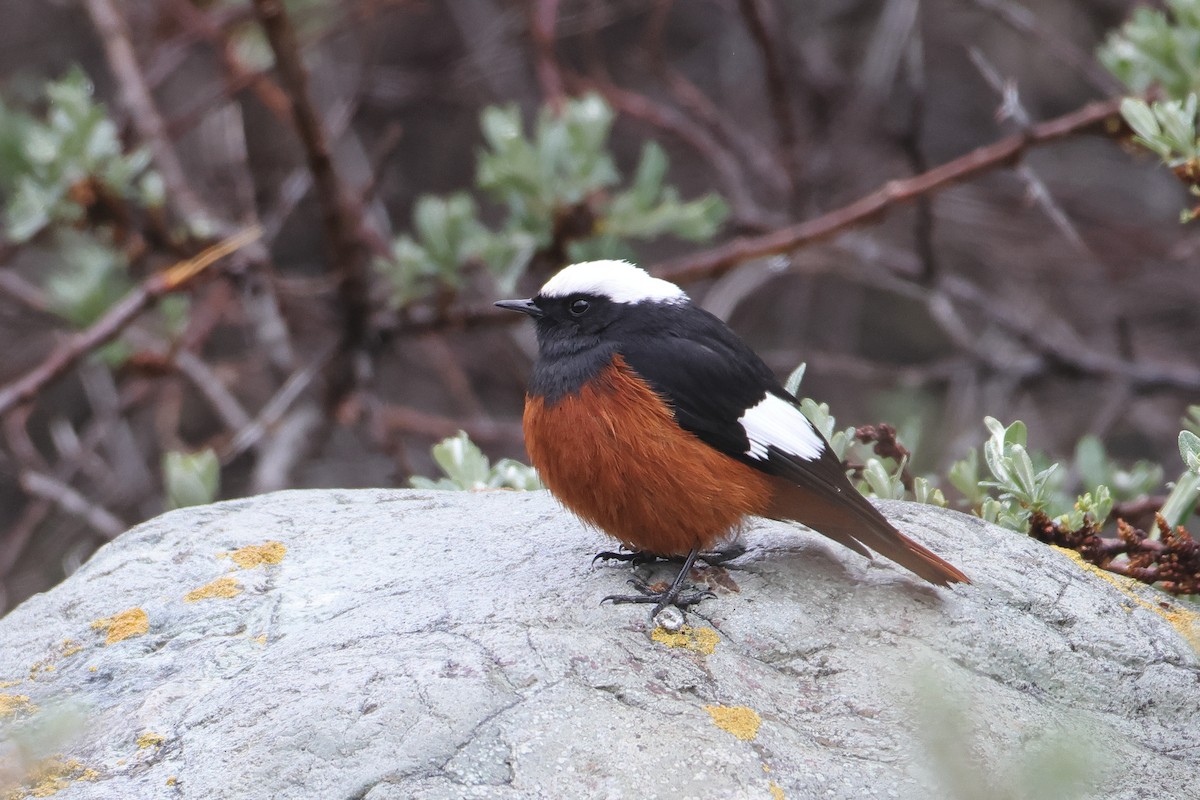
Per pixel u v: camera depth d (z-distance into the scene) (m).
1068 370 16.09
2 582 15.15
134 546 8.23
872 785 5.92
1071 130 12.29
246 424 15.63
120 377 17.31
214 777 5.88
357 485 18.42
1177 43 11.36
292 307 16.56
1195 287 18.80
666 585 7.30
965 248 19.33
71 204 13.06
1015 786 6.02
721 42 21.95
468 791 5.66
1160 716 6.82
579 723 5.98
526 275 16.73
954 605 7.15
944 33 21.27
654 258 20.80
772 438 7.52
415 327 14.30
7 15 20.69
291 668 6.57
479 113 20.77
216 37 16.67
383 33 20.03
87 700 6.86
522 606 7.01
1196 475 8.61
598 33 22.17
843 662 6.74
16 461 19.20
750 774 5.86
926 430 17.62
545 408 7.74
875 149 19.30
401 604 7.15
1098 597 7.41
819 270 17.59
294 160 19.55
